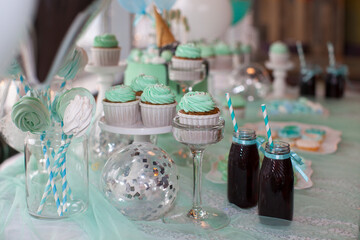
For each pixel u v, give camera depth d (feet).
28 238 2.95
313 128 5.12
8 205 3.35
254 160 3.31
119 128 3.25
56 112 3.10
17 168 3.92
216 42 7.87
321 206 3.33
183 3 5.96
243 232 2.95
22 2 2.07
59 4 2.14
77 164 3.23
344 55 18.65
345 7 19.10
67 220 3.14
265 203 3.10
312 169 4.01
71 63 3.03
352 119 5.75
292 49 16.84
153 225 3.10
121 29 7.04
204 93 3.00
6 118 3.50
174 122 2.99
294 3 18.12
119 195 3.12
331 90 7.04
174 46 4.75
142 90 3.58
